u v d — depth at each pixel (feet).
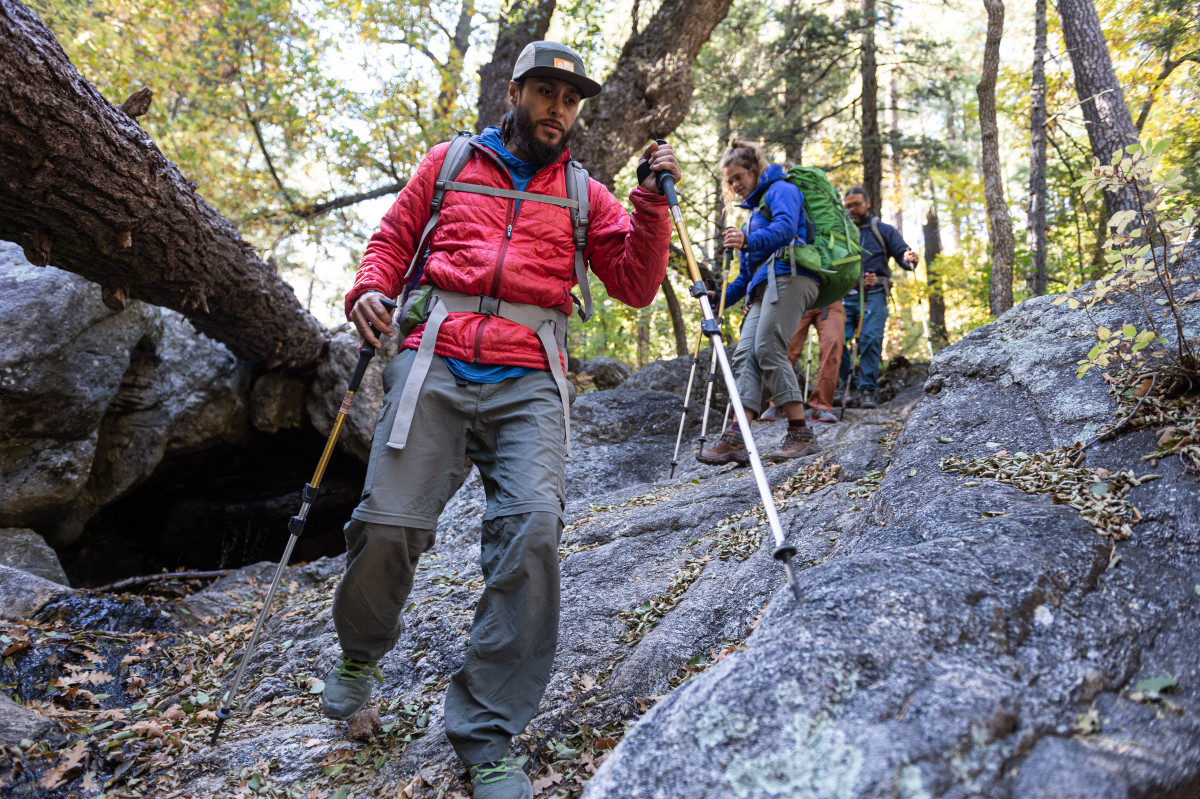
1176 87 32.91
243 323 20.52
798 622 5.10
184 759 8.25
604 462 19.43
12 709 8.79
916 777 3.90
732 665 4.90
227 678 10.96
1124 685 4.95
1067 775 3.97
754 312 15.14
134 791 7.73
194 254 16.06
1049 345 10.26
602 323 57.98
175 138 33.73
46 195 11.73
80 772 8.08
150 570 25.62
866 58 42.01
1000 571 5.68
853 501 10.80
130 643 12.45
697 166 46.65
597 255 8.18
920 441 9.75
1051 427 8.82
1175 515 6.40
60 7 30.32
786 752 4.18
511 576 6.68
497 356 7.28
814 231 14.55
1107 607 5.60
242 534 26.71
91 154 11.76
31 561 17.26
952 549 6.11
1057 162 36.63
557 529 6.86
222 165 35.06
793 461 14.38
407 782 7.17
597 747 7.11
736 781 4.16
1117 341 8.16
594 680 8.48
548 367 7.52
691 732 4.48
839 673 4.55
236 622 13.99
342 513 27.71
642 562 11.49
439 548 15.43
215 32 32.48
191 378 22.76
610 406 21.90
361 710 8.30
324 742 8.19
